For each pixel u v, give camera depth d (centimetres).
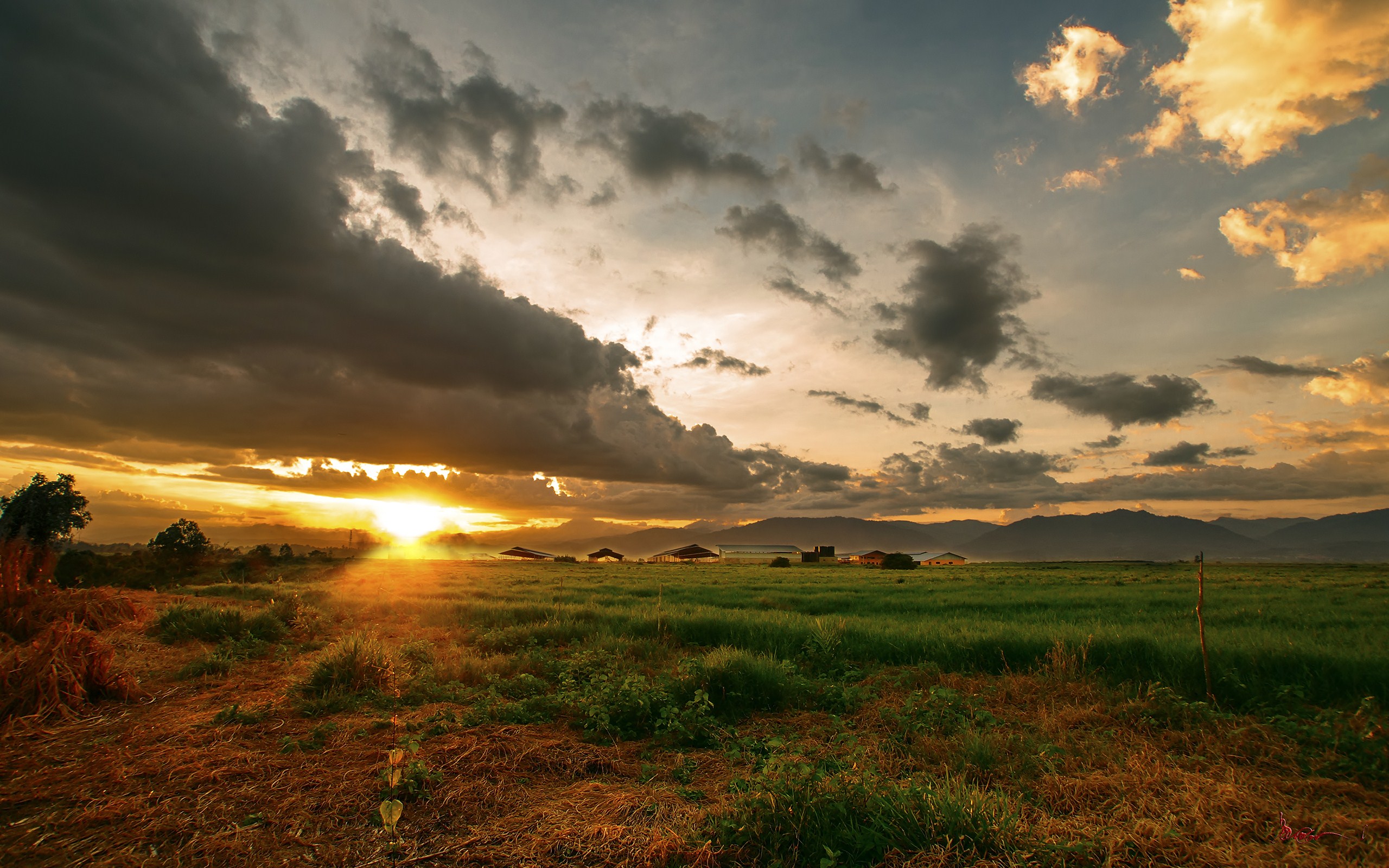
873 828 440
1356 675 904
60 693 766
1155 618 1764
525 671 1102
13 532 1414
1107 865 407
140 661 1103
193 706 820
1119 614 1891
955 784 515
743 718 847
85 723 724
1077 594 2608
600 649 1248
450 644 1450
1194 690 905
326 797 513
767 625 1445
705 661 938
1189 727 740
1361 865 418
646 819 487
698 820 475
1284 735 694
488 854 425
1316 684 913
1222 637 1162
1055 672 1007
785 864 410
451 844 441
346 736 694
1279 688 868
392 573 4559
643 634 1509
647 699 786
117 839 435
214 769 568
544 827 469
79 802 496
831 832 439
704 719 776
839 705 884
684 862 414
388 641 1466
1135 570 5809
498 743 645
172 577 3634
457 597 2480
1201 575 891
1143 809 502
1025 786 571
